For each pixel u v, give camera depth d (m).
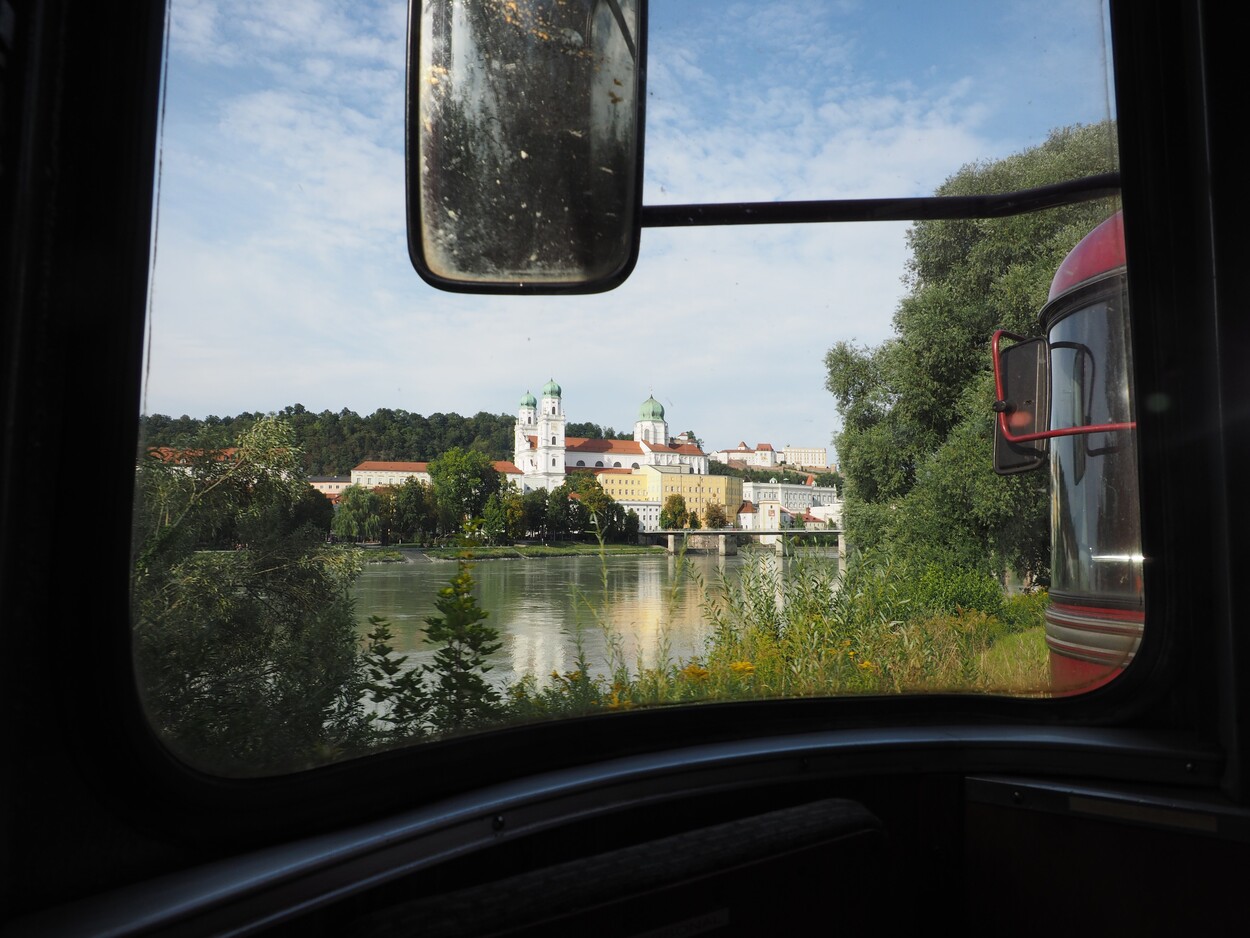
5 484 0.68
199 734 0.88
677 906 1.01
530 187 0.94
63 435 0.75
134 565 0.83
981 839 1.31
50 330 0.73
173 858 0.83
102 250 0.76
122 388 0.77
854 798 1.28
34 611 0.73
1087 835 1.25
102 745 0.77
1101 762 1.31
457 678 1.13
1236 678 1.23
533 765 1.11
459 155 0.92
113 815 0.79
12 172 0.68
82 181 0.75
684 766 1.15
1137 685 1.39
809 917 1.12
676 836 1.08
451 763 1.04
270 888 0.81
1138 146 1.32
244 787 0.88
